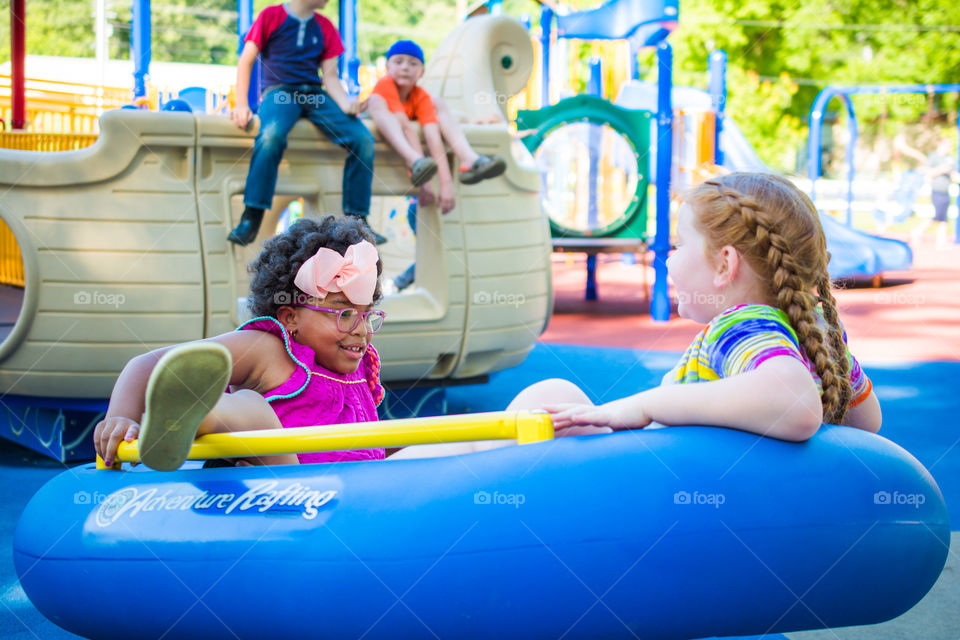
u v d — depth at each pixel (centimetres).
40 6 1495
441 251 349
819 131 1009
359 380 183
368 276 171
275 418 163
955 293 802
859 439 153
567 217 891
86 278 303
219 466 161
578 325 661
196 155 312
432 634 142
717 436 148
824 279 165
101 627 146
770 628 149
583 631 144
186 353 129
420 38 1747
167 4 1552
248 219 316
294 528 142
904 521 147
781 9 1514
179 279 310
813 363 154
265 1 1547
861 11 1520
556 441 149
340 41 343
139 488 148
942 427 379
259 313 175
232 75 1363
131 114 301
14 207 299
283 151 316
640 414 152
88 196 302
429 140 346
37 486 297
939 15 1520
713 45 1520
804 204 162
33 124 764
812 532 144
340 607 141
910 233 1332
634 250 700
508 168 366
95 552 144
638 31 757
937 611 210
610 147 877
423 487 144
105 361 307
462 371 370
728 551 142
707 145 801
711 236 158
